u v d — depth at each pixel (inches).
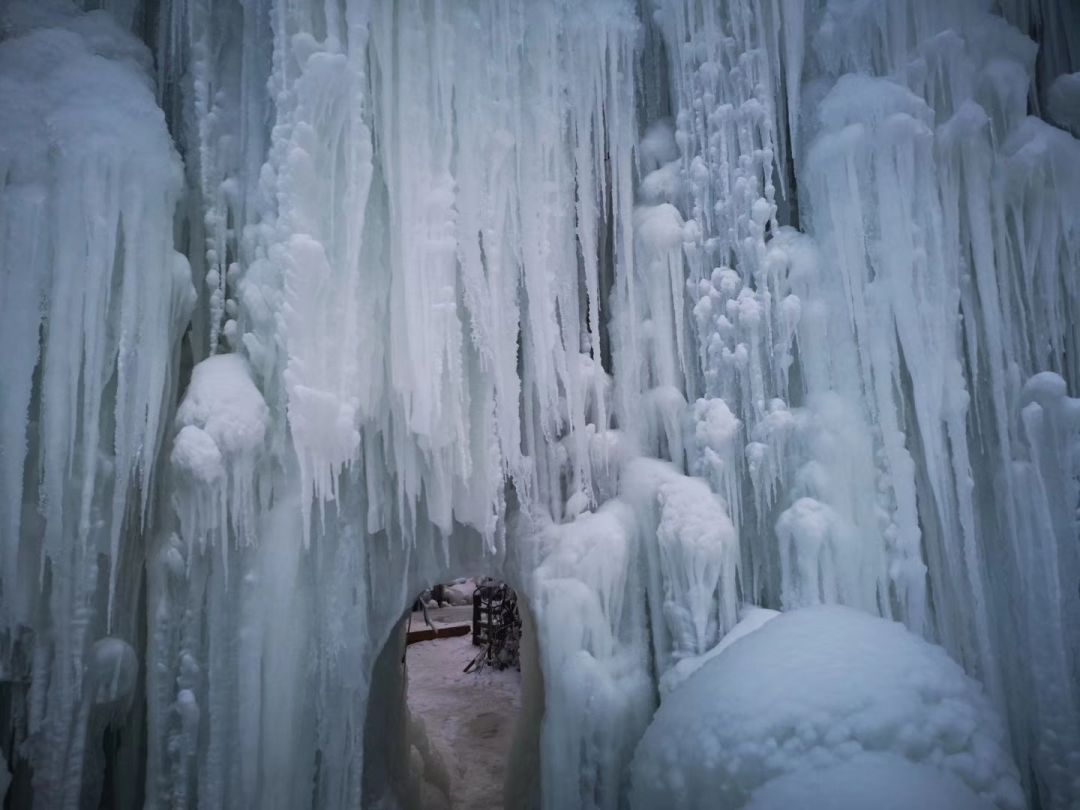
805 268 213.5
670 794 160.9
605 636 209.0
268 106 201.9
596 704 201.8
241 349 195.8
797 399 219.1
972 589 200.5
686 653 202.1
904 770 136.1
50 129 168.1
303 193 186.2
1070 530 197.8
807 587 202.5
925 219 207.6
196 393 180.1
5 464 162.4
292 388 178.4
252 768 181.2
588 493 228.8
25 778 173.9
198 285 200.7
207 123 198.7
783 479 210.8
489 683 540.4
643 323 229.6
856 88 211.9
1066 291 214.2
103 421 177.8
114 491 175.2
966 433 211.5
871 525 204.2
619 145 229.8
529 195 215.8
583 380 226.2
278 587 189.0
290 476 192.5
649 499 215.0
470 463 207.9
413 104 197.8
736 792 148.8
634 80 239.8
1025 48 220.4
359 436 189.6
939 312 205.2
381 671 263.7
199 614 183.2
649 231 225.0
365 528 211.0
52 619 168.9
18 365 163.9
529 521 227.3
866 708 146.8
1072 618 196.2
